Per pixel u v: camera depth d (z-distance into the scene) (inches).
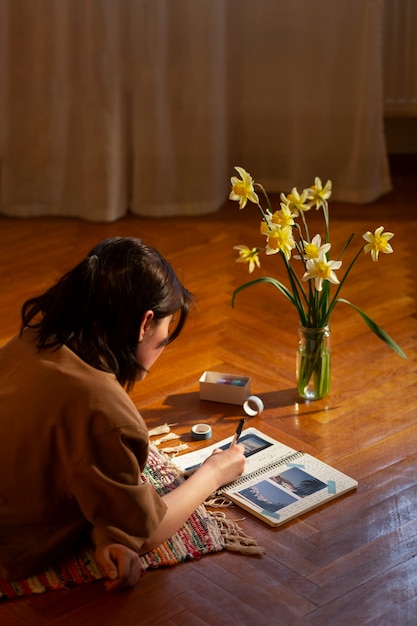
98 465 64.0
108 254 67.2
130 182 149.7
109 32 137.5
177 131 145.3
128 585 66.9
